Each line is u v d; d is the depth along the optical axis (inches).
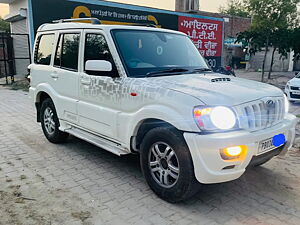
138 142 144.0
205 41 724.0
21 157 185.8
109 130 154.2
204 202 133.0
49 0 479.8
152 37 168.1
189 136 115.0
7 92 479.5
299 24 966.4
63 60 188.7
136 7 584.1
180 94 121.3
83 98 170.7
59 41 192.4
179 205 130.2
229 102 117.0
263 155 124.9
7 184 148.5
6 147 204.8
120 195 138.6
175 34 185.8
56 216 121.0
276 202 133.7
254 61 1111.6
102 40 158.4
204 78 144.6
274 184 150.8
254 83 147.6
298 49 608.1
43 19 480.1
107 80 151.6
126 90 141.5
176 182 124.0
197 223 117.3
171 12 641.0
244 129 118.1
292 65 1098.7
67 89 183.6
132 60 150.4
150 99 130.0
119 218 120.1
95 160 181.6
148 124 135.7
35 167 170.4
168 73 151.4
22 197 135.8
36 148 202.8
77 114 176.4
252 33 637.9
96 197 136.6
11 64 589.3
